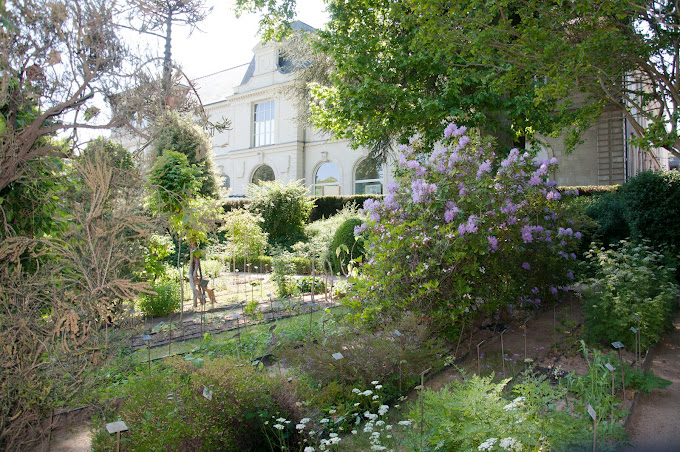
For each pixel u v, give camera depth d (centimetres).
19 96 240
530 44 606
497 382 385
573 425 254
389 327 404
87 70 245
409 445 252
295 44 1516
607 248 943
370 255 554
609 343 484
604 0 537
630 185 831
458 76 820
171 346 494
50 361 258
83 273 261
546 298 671
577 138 872
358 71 894
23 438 269
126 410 263
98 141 271
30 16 234
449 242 441
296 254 1155
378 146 1416
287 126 2492
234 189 2700
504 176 521
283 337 461
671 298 546
